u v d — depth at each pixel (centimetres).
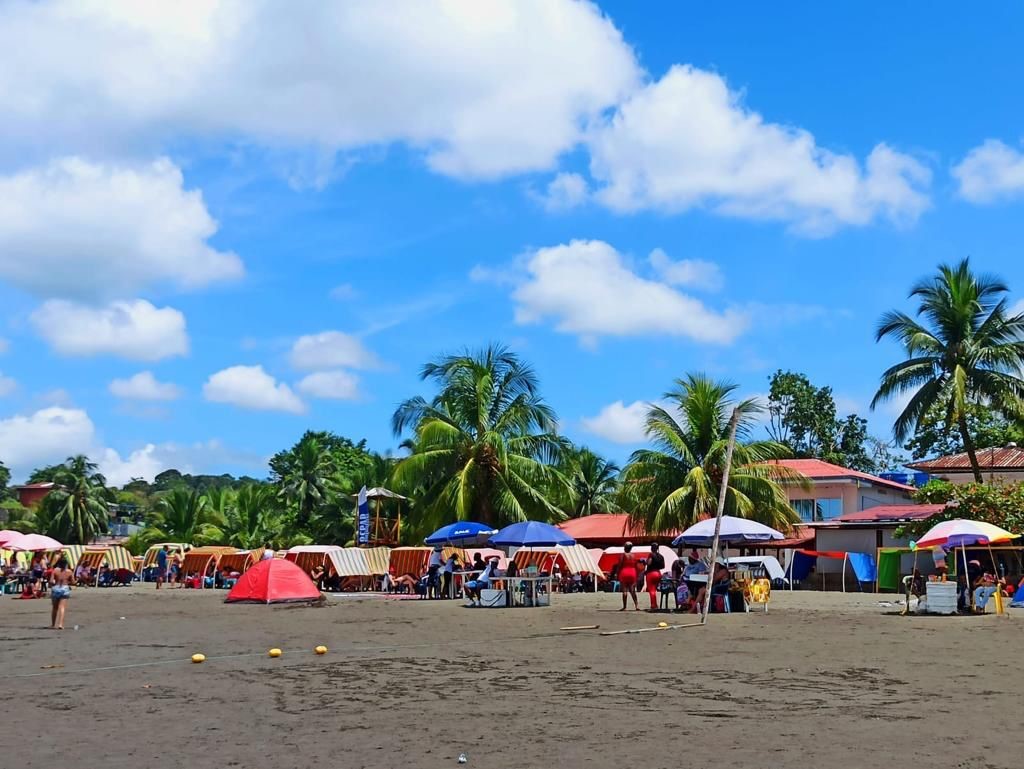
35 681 1266
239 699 1098
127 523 12650
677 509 4716
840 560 4644
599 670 1338
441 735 880
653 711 995
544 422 5247
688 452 4844
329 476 7950
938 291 4450
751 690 1139
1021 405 4353
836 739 843
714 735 865
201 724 944
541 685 1194
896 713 973
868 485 5816
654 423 4903
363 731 901
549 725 921
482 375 5206
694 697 1088
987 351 4344
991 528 2642
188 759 791
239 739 869
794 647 1647
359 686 1196
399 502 5962
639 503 4981
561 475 5238
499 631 2020
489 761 774
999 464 4997
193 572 5178
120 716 991
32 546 4572
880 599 3406
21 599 3694
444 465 5066
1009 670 1316
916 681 1209
